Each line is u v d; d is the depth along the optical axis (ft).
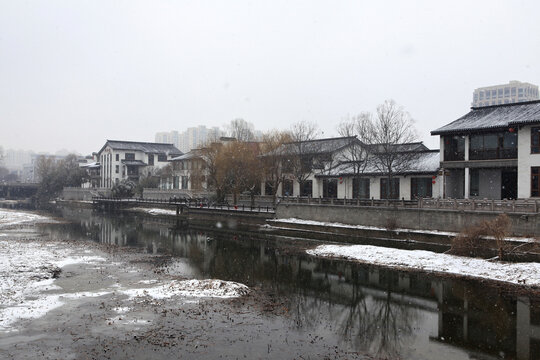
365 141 183.01
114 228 188.44
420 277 89.30
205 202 232.53
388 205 135.95
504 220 95.61
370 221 139.54
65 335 54.90
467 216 114.52
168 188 321.11
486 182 142.72
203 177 240.94
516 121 121.08
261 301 73.00
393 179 166.40
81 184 424.46
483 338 56.80
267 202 219.20
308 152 193.26
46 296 72.08
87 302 69.15
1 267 90.27
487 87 462.19
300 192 207.72
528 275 82.69
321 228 149.59
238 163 205.26
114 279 86.94
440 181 149.69
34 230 175.94
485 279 85.10
